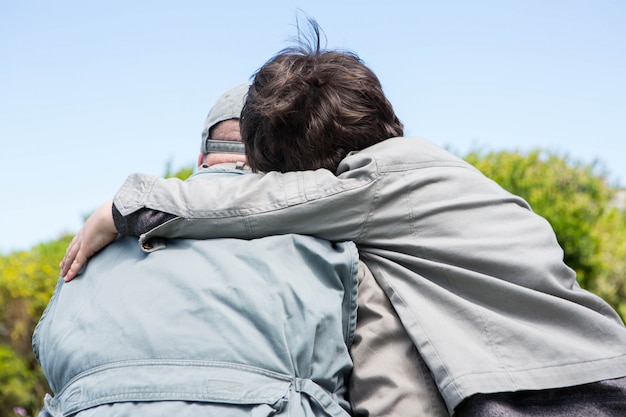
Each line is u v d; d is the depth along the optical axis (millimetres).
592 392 1518
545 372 1499
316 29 1945
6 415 5855
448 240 1649
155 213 1706
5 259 6461
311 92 1793
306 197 1654
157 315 1561
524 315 1589
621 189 5207
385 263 1676
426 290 1616
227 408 1451
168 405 1458
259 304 1533
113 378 1511
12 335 6059
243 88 2211
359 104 1811
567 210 4535
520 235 1669
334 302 1593
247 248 1631
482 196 1718
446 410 1542
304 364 1524
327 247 1676
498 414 1462
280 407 1469
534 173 4781
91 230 1793
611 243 4555
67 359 1600
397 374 1574
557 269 1645
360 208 1666
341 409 1528
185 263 1639
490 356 1515
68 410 1537
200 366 1489
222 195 1682
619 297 4496
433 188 1704
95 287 1724
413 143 1778
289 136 1797
